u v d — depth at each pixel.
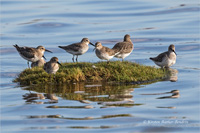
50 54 24.84
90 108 13.77
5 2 39.03
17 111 13.56
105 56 18.55
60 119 12.77
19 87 16.73
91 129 11.91
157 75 18.23
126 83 17.17
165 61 19.36
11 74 19.91
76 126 12.16
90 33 29.56
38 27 31.06
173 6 36.81
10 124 12.38
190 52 24.50
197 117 12.80
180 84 16.95
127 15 34.41
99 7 37.03
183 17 33.12
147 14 34.50
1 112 13.50
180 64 21.36
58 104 14.25
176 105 14.02
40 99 14.88
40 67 18.70
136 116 12.95
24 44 27.06
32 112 13.44
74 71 17.59
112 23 32.09
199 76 18.45
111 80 17.48
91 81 17.41
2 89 16.50
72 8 36.72
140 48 26.08
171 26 30.86
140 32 29.64
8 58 24.16
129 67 18.25
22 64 22.62
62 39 28.22
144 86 16.69
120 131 11.75
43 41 27.75
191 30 29.73
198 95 15.16
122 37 28.55
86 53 25.05
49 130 11.86
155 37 28.47
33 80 17.34
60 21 32.66
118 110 13.55
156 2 38.66
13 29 30.53
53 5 38.03
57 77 17.36
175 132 11.69
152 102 14.39
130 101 14.54
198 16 33.16
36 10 35.88
